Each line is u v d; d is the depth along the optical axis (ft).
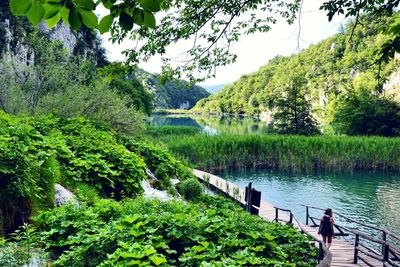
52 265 17.34
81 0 5.48
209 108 604.49
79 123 49.03
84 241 18.67
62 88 56.29
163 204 28.55
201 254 18.80
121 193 34.50
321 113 274.98
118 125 61.11
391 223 50.98
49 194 24.25
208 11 18.57
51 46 55.16
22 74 52.44
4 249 15.51
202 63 21.39
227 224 23.41
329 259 17.21
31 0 5.04
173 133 141.28
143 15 6.33
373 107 173.58
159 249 19.93
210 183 61.98
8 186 20.25
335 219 53.16
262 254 21.06
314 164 94.99
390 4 15.03
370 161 94.38
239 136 108.88
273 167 96.53
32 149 25.99
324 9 15.71
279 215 46.70
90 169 33.37
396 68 225.35
